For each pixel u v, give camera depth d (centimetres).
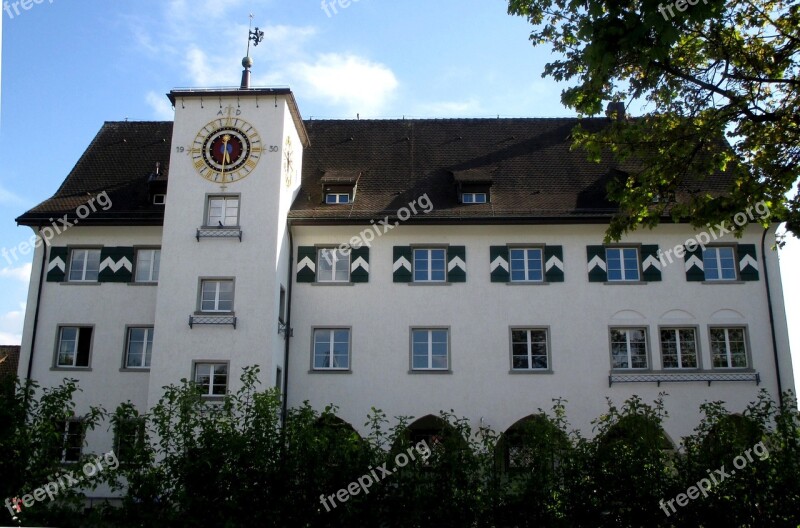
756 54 1738
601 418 1714
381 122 3503
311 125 3491
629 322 2770
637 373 2712
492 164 3222
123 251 2866
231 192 2692
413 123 3494
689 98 1767
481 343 2764
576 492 1611
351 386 2738
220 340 2572
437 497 1568
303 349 2770
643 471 1591
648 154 1816
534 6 1753
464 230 2870
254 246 2648
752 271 2802
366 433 2700
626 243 2842
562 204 2931
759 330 2755
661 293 2792
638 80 1717
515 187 3072
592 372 2730
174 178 2708
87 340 2808
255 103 2761
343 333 2802
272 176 2706
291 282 2831
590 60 1392
